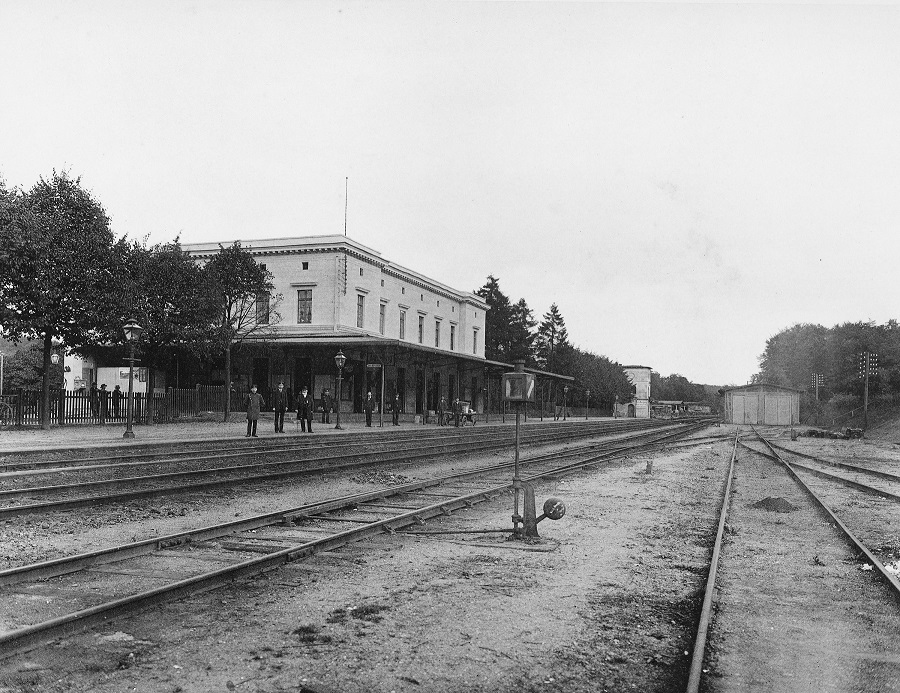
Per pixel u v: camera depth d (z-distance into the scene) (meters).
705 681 4.77
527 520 9.50
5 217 28.62
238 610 6.01
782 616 6.32
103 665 4.75
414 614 6.09
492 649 5.30
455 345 72.31
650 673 4.92
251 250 52.84
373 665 4.90
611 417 99.94
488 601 6.55
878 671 5.03
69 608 6.02
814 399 78.69
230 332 39.03
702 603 6.56
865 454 30.38
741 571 8.02
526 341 102.69
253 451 21.67
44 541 8.83
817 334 93.06
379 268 57.09
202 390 41.97
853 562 8.55
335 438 29.16
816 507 13.41
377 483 15.28
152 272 34.62
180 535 8.57
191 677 4.62
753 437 44.94
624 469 20.59
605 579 7.52
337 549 8.48
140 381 47.34
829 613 6.43
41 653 4.92
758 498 14.77
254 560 7.26
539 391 76.25
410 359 49.16
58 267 30.12
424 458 22.05
